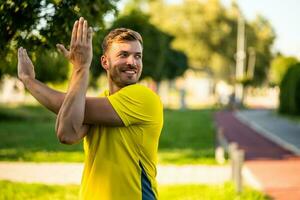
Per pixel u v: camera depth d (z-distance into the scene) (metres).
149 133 3.09
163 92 95.50
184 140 23.97
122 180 3.04
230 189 11.08
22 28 5.34
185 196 10.68
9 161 15.26
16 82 24.73
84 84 2.89
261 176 14.10
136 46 3.12
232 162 12.20
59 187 11.51
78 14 5.41
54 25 5.43
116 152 3.04
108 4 5.93
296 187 12.38
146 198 3.10
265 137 28.11
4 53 5.64
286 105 48.47
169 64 67.38
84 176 3.15
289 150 21.36
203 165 15.31
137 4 39.28
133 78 3.13
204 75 96.81
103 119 2.97
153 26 45.34
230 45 85.12
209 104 78.62
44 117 38.00
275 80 57.75
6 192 10.62
